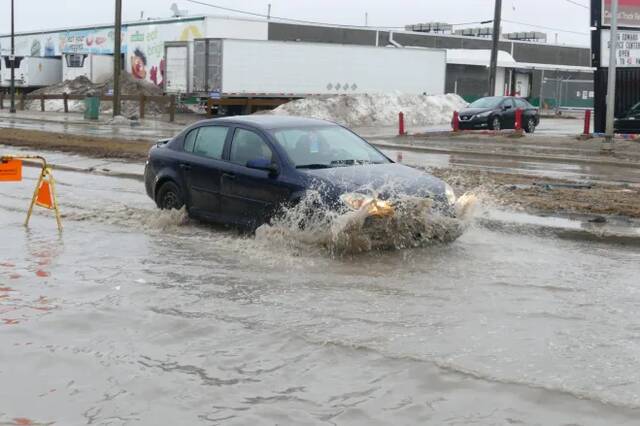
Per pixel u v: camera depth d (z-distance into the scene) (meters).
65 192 13.90
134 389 5.04
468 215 9.43
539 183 14.88
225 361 5.50
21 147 22.30
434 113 50.00
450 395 4.86
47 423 4.57
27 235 10.02
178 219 10.62
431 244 9.08
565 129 38.56
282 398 4.87
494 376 5.12
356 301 6.91
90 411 4.73
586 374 5.14
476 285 7.47
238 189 9.77
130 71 64.44
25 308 6.80
